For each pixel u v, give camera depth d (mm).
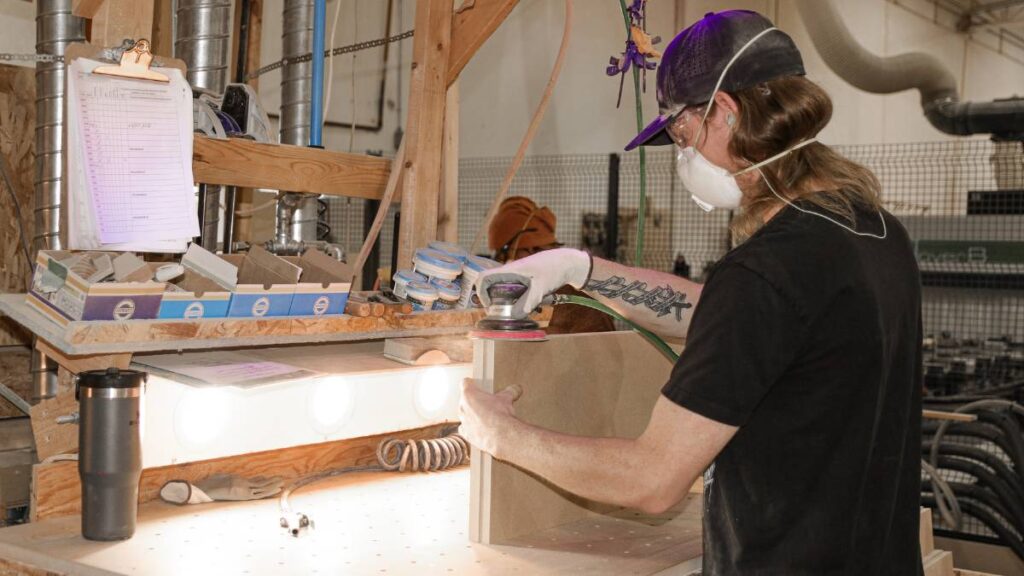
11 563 1500
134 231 1736
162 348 1610
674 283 1742
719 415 1163
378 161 2336
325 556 1493
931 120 9961
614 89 8266
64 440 1667
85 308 1518
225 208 2451
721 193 1360
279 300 1771
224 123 2088
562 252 1702
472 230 7859
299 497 1869
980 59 12117
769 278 1168
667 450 1197
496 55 7715
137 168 1741
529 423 1509
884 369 1194
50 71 2234
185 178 1808
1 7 3662
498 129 7789
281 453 2000
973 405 4789
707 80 1304
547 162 7895
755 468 1208
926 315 5973
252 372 1765
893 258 1264
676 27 8258
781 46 1310
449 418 2092
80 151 1671
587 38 8109
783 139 1274
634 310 1724
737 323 1166
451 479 2062
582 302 1721
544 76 7945
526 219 3633
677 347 2006
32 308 1662
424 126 2344
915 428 1305
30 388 2783
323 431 1839
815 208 1233
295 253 2207
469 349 2127
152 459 1608
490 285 1612
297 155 2113
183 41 2488
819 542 1178
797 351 1174
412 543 1586
